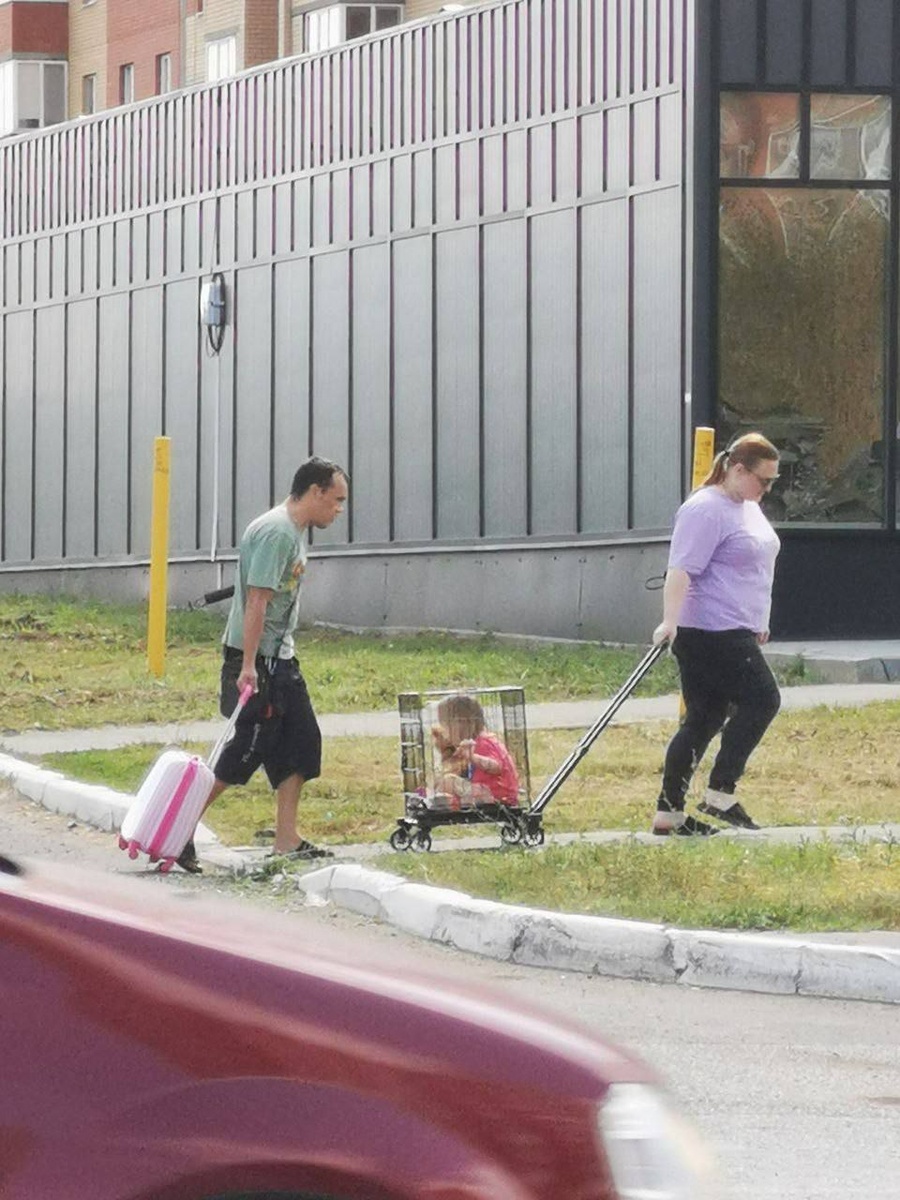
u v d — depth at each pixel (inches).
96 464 3853.3
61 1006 440.1
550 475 2957.7
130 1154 429.4
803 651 2554.1
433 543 3152.1
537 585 2972.4
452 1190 430.6
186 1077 438.9
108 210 3831.2
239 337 3511.3
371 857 1379.2
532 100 2989.7
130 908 473.7
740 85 2728.8
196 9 6146.7
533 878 1270.9
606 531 2864.2
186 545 3624.5
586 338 2901.1
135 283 3757.4
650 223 2792.8
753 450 1502.2
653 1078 473.7
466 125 3095.5
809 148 2736.2
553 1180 443.8
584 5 2898.6
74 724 2148.1
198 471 3599.9
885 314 2748.5
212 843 1473.9
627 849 1346.0
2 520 4131.4
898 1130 834.2
